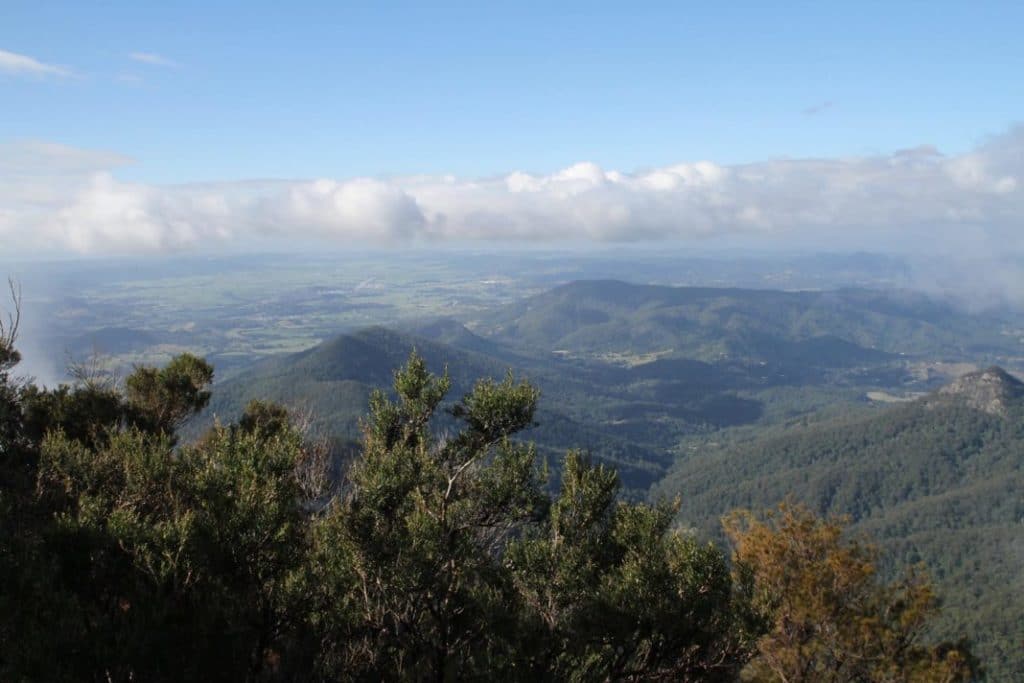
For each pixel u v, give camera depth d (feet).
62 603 23.41
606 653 30.27
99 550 27.32
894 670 40.16
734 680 37.63
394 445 35.94
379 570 30.63
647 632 30.48
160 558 26.89
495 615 29.55
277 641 29.01
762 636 34.14
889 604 42.52
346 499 36.45
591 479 36.76
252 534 28.07
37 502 37.11
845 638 40.60
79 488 39.45
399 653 30.89
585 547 34.53
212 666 24.64
